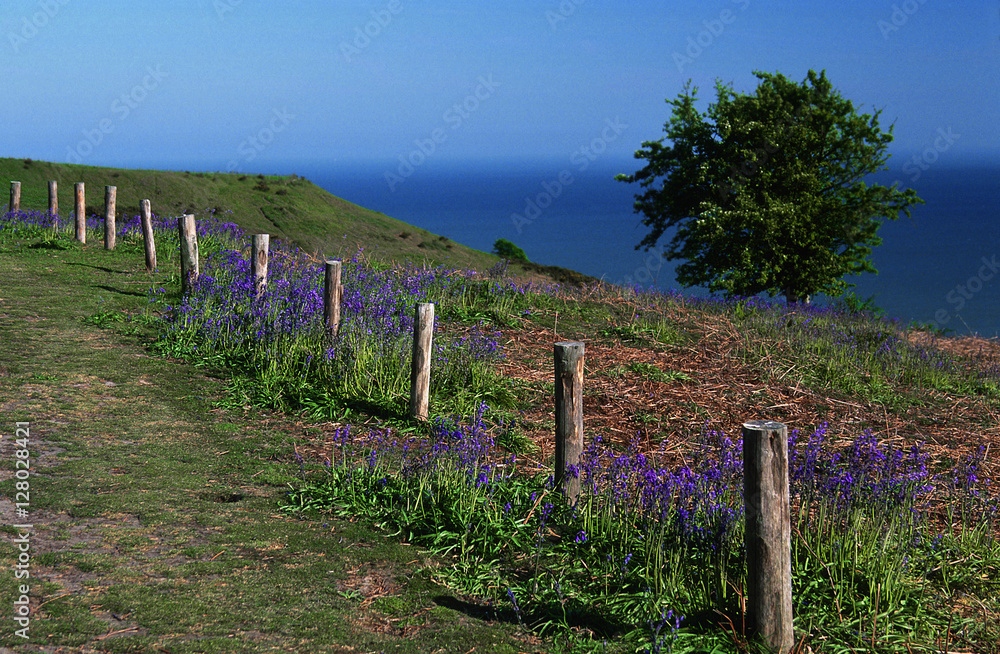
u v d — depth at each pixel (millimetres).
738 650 4129
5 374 8203
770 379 10930
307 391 8625
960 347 15836
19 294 12047
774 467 4047
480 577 4875
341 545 5188
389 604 4441
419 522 5582
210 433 7199
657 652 4055
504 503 5969
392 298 12352
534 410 8898
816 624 4465
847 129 25016
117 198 38250
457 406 8539
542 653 4086
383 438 7438
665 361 11430
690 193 25859
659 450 7887
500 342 11703
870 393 10812
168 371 9031
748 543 4156
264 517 5480
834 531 5363
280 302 10734
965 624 4617
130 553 4656
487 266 39281
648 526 5414
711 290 25172
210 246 17562
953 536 5930
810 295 24984
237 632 3912
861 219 24672
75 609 3912
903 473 6691
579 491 6039
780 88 25406
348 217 46625
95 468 5977
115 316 11094
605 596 4730
